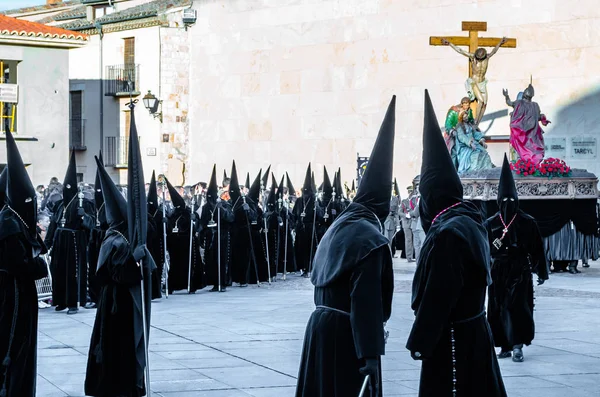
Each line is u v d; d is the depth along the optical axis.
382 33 40.09
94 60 48.22
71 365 12.59
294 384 11.29
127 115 47.25
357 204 7.67
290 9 42.84
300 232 26.56
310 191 26.72
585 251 24.91
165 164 45.72
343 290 7.37
